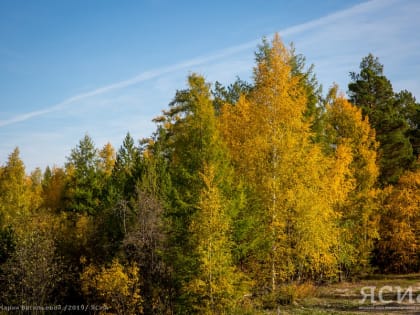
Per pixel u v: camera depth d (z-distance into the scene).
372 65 43.50
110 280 20.30
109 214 26.00
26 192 44.19
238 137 24.73
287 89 22.14
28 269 23.81
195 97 26.55
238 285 18.95
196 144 20.70
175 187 21.58
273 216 21.31
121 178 29.56
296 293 21.86
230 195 20.31
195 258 18.38
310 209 21.08
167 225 21.52
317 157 22.25
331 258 23.05
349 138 30.70
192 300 18.28
